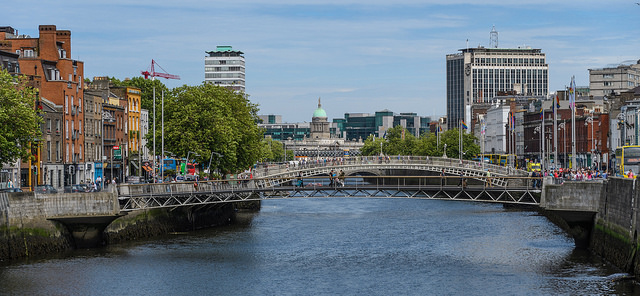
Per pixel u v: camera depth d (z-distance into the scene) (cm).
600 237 8388
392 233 11012
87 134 13625
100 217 8981
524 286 7194
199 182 10625
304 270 8150
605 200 8225
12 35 14438
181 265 8356
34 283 7369
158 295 7031
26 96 9181
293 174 17250
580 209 8662
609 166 18112
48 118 12031
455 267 8212
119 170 15025
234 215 13038
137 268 8144
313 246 9756
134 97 16425
